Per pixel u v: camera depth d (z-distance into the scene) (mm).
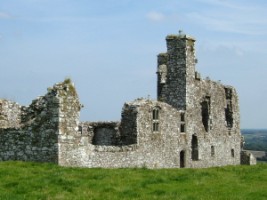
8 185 28484
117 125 49594
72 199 25859
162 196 27766
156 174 35062
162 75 56688
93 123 51312
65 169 33938
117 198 26766
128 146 45031
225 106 64750
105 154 41375
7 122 40719
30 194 26609
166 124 51531
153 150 49000
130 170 36375
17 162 35375
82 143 38531
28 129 37375
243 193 29828
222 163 62938
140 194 28047
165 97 56406
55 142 36406
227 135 64688
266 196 29172
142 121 47875
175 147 52844
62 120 36781
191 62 56531
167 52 56812
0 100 41000
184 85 55469
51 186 28656
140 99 50000
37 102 39344
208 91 60219
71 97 37594
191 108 56156
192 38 56656
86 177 31688
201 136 58156
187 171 38156
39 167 34156
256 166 46250
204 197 27969
